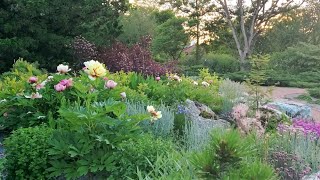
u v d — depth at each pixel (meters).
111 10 18.31
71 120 4.53
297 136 5.75
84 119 4.52
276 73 24.41
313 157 5.07
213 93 10.38
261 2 33.38
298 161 4.91
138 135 4.80
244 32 33.25
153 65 14.18
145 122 6.19
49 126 5.64
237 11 34.09
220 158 2.26
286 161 4.86
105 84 6.21
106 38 17.56
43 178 4.74
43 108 6.32
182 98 8.68
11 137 5.07
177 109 7.59
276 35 37.88
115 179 4.50
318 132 5.91
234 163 2.28
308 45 28.80
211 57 33.38
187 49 41.09
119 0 19.09
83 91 5.77
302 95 16.66
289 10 33.88
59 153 4.58
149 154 4.60
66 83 6.09
